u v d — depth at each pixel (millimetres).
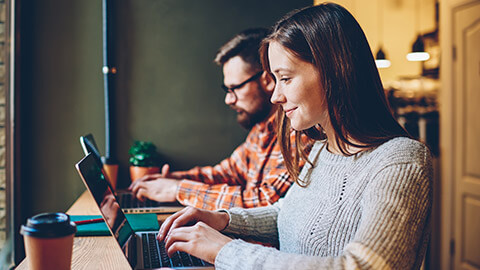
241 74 2012
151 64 2537
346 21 967
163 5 2537
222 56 2051
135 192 1940
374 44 4137
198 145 2578
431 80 3785
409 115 3754
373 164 915
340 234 948
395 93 3898
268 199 1676
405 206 782
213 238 957
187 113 2568
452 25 3482
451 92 3492
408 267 757
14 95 2299
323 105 996
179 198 1805
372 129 971
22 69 2402
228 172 2219
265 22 2602
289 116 1043
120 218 1187
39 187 2438
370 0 4105
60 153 2449
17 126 2322
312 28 967
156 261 1034
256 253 858
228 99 2092
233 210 1318
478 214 3213
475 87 3232
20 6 2344
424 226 834
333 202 991
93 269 980
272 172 1731
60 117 2449
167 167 2156
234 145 2602
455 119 3477
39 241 764
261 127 2053
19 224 2338
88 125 2471
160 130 2551
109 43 2477
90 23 2463
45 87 2436
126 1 2508
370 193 835
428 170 855
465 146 3375
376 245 740
